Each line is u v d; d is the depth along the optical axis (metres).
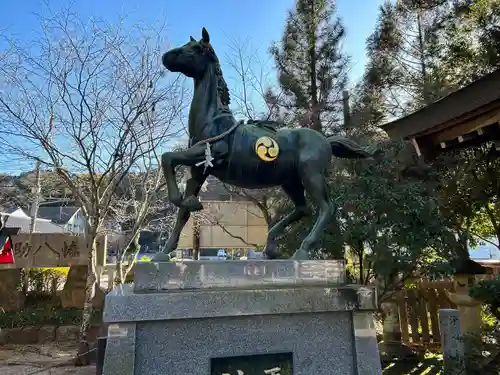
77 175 7.89
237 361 2.51
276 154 3.10
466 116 5.27
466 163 6.56
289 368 2.60
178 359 2.43
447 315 4.27
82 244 8.89
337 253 5.21
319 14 9.81
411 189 5.02
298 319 2.68
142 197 9.21
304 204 3.51
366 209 4.88
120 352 2.33
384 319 6.77
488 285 4.96
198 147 3.01
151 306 2.40
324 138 3.32
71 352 7.46
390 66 9.59
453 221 6.25
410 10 9.73
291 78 9.50
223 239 11.85
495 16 7.58
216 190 12.30
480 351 5.03
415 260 5.01
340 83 9.30
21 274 9.97
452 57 8.55
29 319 8.62
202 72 3.24
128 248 8.95
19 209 14.81
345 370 2.70
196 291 2.53
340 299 2.73
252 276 2.72
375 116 8.92
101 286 9.82
